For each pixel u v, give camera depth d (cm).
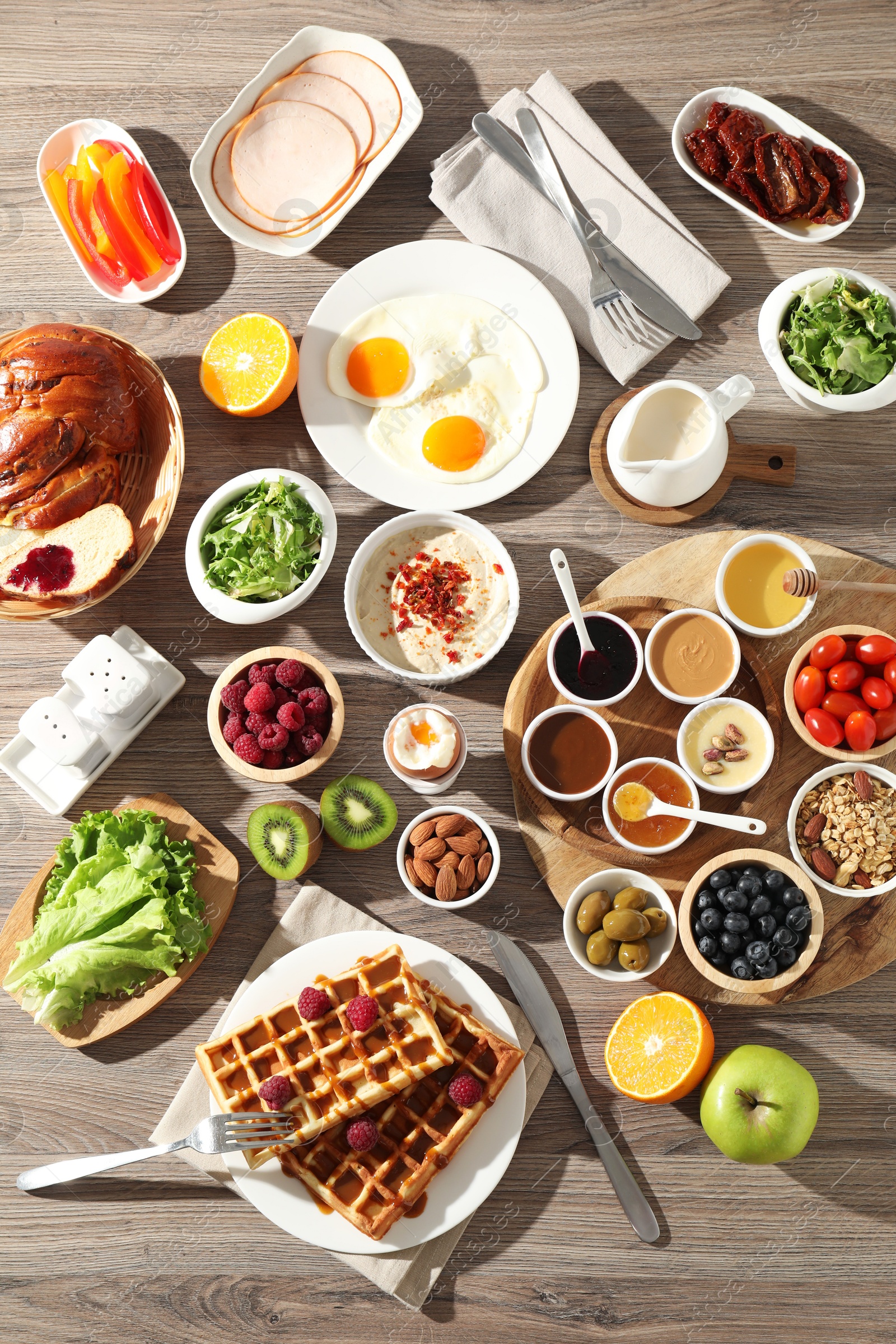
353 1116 197
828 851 216
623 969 215
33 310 248
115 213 228
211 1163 217
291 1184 204
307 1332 217
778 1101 200
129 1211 221
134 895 212
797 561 226
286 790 233
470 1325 216
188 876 221
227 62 250
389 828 222
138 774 235
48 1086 224
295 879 229
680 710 228
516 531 238
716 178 239
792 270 243
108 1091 224
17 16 253
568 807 222
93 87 251
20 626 239
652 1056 209
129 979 217
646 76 248
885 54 248
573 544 238
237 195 238
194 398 243
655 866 220
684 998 209
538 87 241
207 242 247
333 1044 199
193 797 234
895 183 246
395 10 249
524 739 218
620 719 229
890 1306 216
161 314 246
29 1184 203
